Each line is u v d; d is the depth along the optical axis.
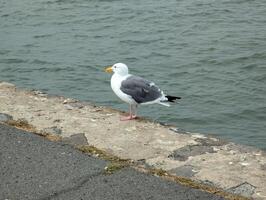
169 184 5.40
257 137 12.30
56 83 16.12
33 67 17.66
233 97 14.62
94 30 22.20
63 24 23.45
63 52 19.23
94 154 6.06
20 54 19.12
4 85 8.55
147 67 17.31
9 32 22.45
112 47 19.67
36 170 5.64
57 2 27.67
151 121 7.23
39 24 23.64
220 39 20.19
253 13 24.00
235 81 15.84
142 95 7.62
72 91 15.41
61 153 6.04
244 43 19.53
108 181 5.44
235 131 12.65
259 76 16.20
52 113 7.34
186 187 5.35
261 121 13.17
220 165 5.84
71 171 5.63
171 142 6.44
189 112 13.60
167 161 5.93
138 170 5.68
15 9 26.59
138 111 13.41
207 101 14.35
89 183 5.40
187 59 17.94
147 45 19.78
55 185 5.36
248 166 5.82
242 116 13.45
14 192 5.24
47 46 20.09
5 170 5.64
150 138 6.55
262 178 5.56
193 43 19.81
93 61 18.05
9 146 6.18
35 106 7.61
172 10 24.88
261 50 18.61
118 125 6.98
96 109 7.62
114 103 14.24
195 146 6.34
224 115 13.47
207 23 22.62
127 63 17.78
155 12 24.66
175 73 16.66
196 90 15.18
